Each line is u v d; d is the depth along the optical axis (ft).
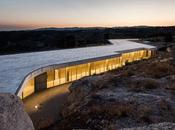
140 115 46.03
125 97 58.65
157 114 47.44
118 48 229.04
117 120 44.42
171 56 163.22
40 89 109.70
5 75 85.20
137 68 109.70
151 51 254.06
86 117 48.06
